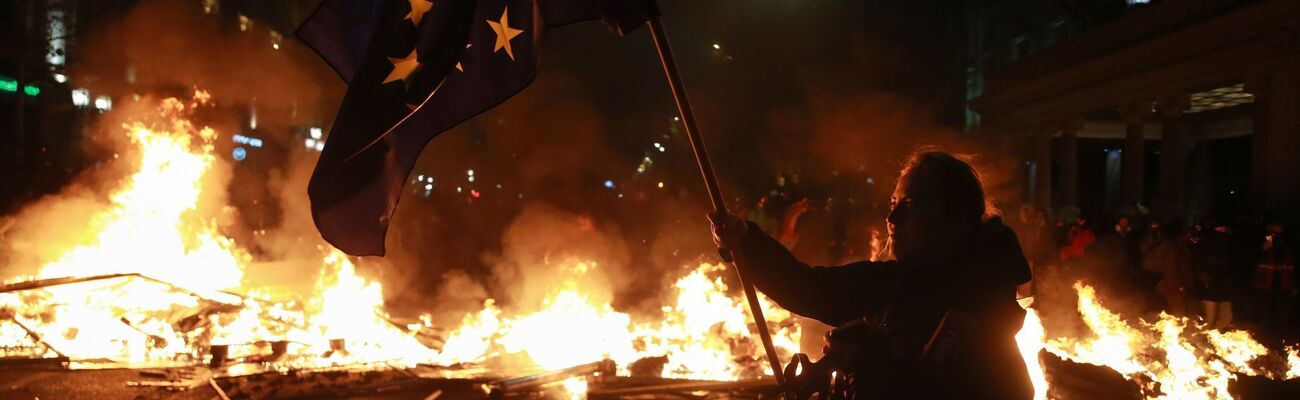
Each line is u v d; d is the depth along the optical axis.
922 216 2.42
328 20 3.35
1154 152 32.38
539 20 3.30
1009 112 29.75
